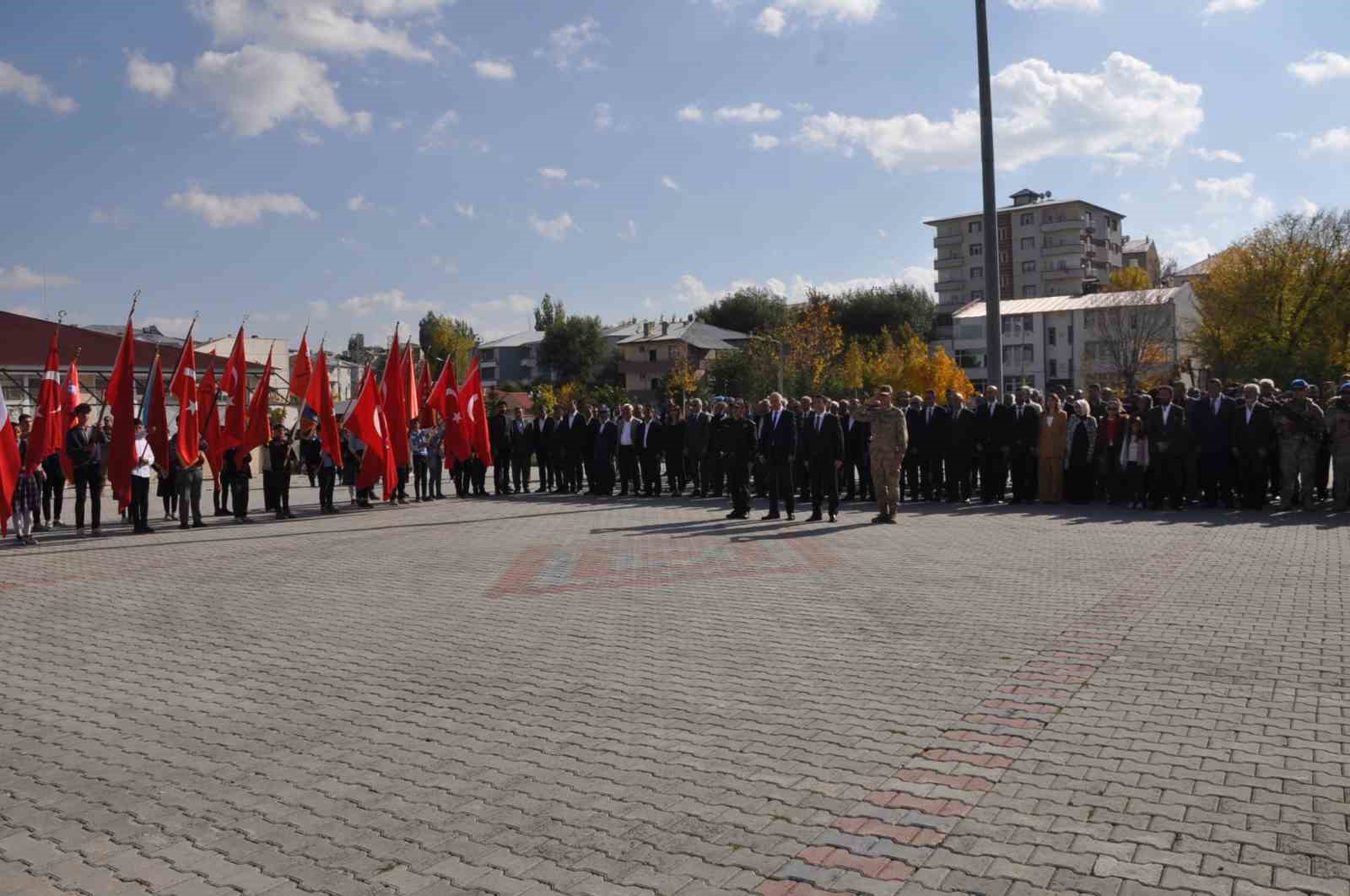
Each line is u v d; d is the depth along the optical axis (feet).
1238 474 55.67
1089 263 342.23
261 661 27.20
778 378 237.66
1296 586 32.14
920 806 15.71
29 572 45.96
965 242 356.79
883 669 24.06
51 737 21.01
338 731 20.81
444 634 29.76
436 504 77.97
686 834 15.03
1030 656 24.70
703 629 29.09
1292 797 15.40
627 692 22.89
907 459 68.33
